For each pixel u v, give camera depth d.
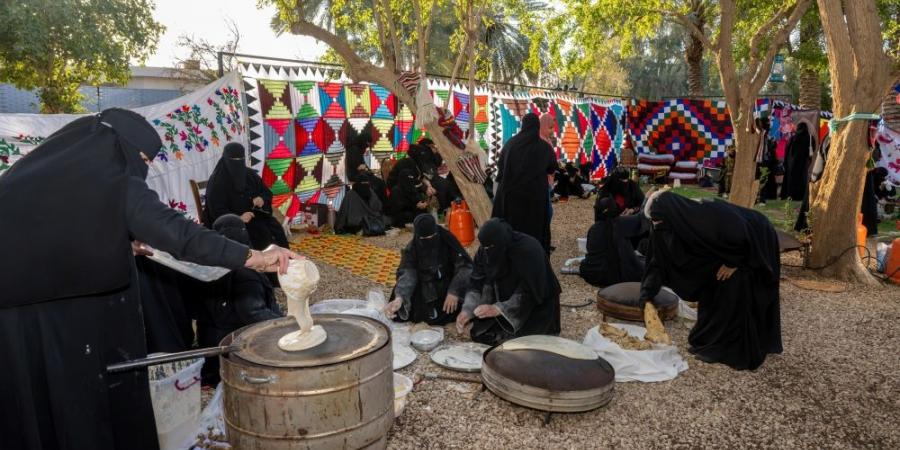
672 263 4.18
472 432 3.13
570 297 5.57
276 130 8.24
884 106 12.03
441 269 4.53
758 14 9.41
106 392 1.99
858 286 6.03
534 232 6.09
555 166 6.20
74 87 12.17
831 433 3.16
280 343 2.46
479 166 6.93
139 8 11.77
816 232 6.48
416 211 9.00
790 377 3.85
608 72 34.91
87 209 1.87
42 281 1.84
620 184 7.70
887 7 9.34
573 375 3.18
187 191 6.53
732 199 7.42
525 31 9.12
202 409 3.22
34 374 1.89
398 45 6.69
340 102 9.27
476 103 11.55
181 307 3.41
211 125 7.01
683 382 3.75
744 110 7.17
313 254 7.23
